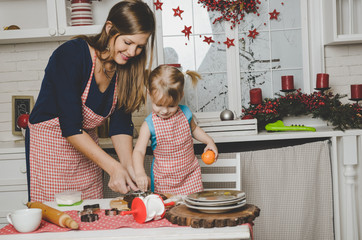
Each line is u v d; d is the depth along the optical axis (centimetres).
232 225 105
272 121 282
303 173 245
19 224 110
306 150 245
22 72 309
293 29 296
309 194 244
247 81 301
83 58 161
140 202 114
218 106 302
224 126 255
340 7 288
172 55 302
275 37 297
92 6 298
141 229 108
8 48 308
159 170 195
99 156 149
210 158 154
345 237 249
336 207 244
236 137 249
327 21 281
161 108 179
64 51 158
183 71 301
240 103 299
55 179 171
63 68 156
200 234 101
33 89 310
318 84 273
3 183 257
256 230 246
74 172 174
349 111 251
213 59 301
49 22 273
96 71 167
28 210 116
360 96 261
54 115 167
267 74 299
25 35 274
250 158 245
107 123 278
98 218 120
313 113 272
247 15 298
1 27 304
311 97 275
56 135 169
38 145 171
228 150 274
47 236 107
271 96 300
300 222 245
